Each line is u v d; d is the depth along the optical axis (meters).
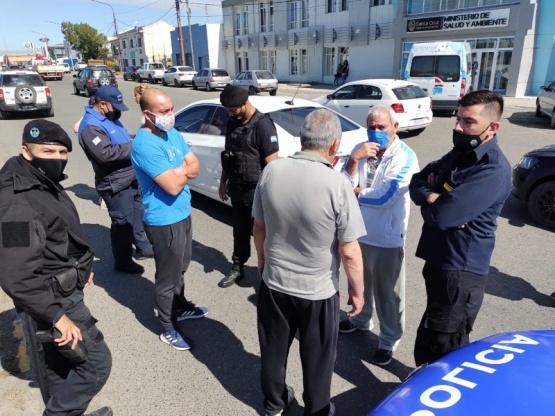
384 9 23.66
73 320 1.97
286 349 2.22
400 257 2.62
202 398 2.57
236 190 3.65
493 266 4.12
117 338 3.16
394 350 2.95
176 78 29.92
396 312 2.70
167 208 2.79
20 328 3.31
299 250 1.97
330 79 28.61
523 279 3.86
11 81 15.26
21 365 2.89
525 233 4.95
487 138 2.00
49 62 58.25
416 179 2.34
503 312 3.35
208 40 38.41
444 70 13.81
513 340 1.97
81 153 9.68
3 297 3.81
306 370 2.16
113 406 2.51
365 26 24.83
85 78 23.31
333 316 2.07
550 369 1.71
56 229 1.82
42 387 2.65
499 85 19.36
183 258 3.03
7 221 1.66
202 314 3.39
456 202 1.98
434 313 2.17
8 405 2.52
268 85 23.28
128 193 3.99
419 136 10.64
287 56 31.69
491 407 1.53
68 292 1.91
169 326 3.02
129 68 39.00
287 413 2.46
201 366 2.85
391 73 24.02
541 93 12.73
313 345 2.10
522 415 1.47
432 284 2.18
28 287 1.70
